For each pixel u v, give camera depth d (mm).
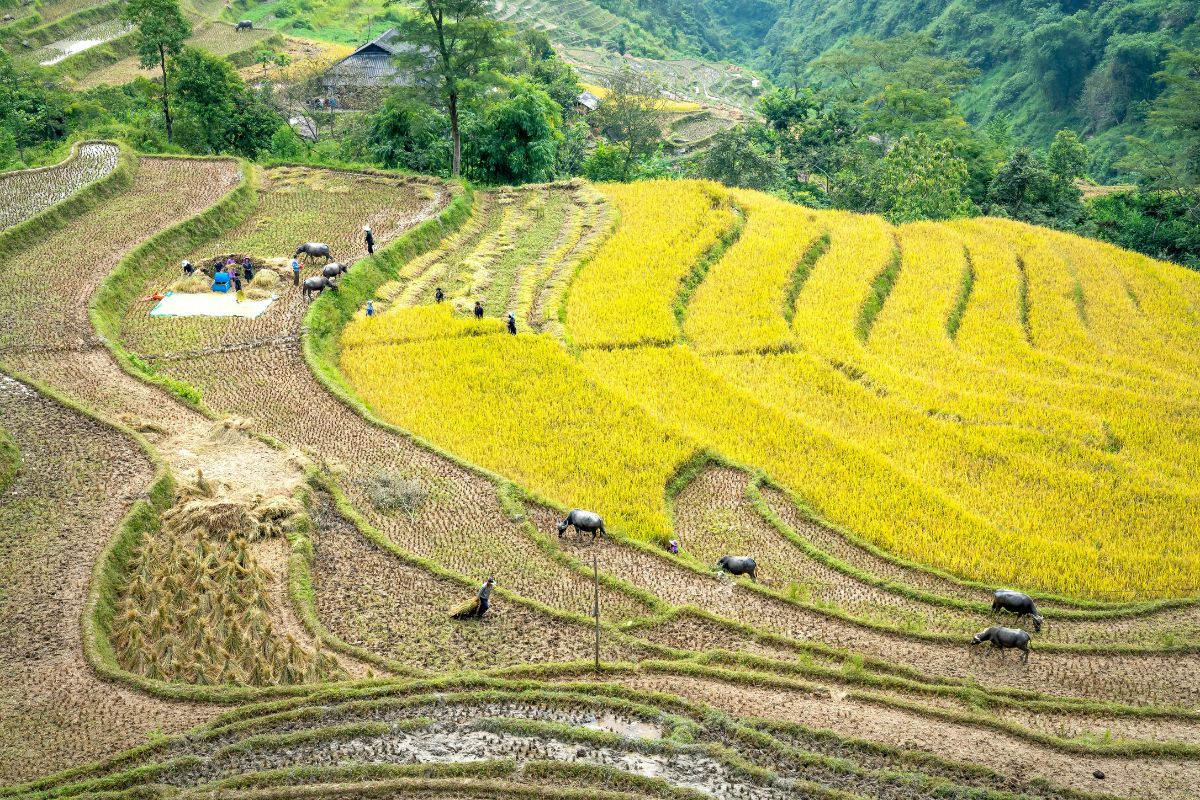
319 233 61156
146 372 44938
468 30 71438
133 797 22000
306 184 70188
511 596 32562
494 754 24375
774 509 40375
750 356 52469
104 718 24859
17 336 46000
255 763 23578
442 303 54250
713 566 36094
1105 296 63938
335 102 109812
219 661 27625
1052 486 42531
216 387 45094
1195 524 40156
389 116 76875
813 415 47562
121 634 28250
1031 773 24781
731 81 183875
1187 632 33438
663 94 155500
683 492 41406
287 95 105000
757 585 34594
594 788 23219
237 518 34281
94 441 37969
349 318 52781
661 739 25109
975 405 48781
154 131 78312
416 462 40906
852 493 41250
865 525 39281
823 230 68875
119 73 114500
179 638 28156
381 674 28172
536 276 58250
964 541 38312
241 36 135500
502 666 28984
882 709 27797
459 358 49438
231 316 51281
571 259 60312
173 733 24359
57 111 88750
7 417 39219
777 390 49250
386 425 43188
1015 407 48750
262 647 27922
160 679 27125
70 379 43250
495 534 36531
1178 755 26109
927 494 41094
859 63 132250
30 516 32938
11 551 31031
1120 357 55438
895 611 34125
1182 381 52938
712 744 24922
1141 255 72062
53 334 46438
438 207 66188
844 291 60125
